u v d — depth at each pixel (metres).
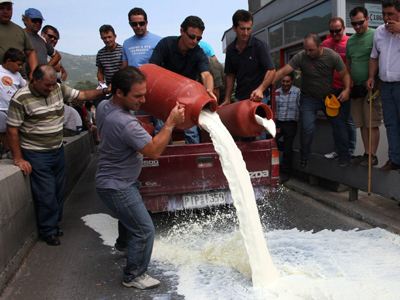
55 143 5.04
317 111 6.57
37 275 4.15
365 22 5.61
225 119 4.94
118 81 3.45
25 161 4.82
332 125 6.05
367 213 5.42
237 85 6.03
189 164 5.08
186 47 5.27
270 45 8.99
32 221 4.98
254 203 3.86
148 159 4.98
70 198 7.54
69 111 9.34
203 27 5.18
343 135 5.97
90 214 6.34
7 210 4.08
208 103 4.19
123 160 3.56
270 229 5.15
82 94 5.32
